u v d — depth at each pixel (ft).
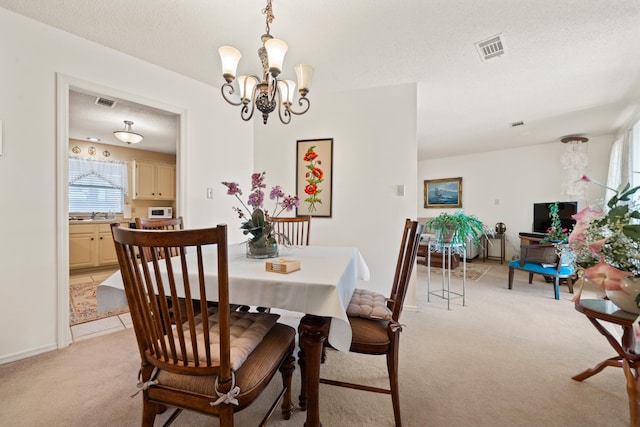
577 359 6.00
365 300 4.96
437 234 9.36
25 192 5.90
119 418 4.21
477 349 6.45
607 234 4.37
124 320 7.85
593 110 10.94
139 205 17.07
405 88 9.02
